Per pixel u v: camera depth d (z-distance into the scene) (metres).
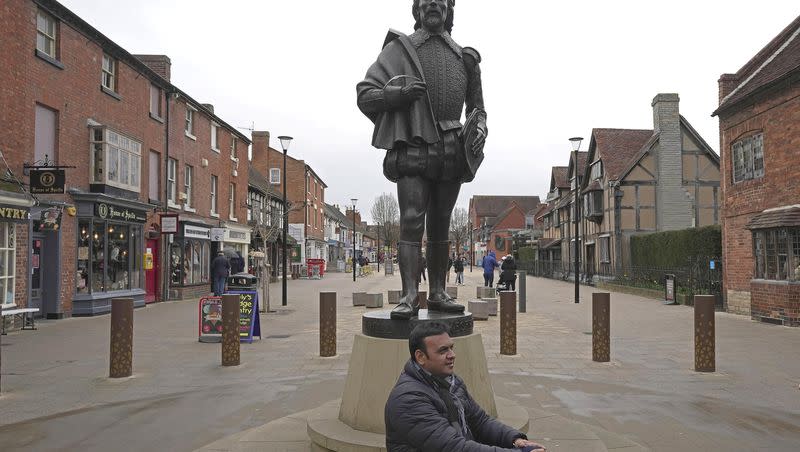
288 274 42.06
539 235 65.06
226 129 28.16
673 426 5.60
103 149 16.77
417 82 4.58
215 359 9.39
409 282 4.71
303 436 4.98
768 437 5.27
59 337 11.88
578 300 21.09
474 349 4.57
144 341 11.41
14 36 13.50
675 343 11.19
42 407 6.43
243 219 30.73
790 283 13.95
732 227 17.41
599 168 35.28
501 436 2.82
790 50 16.55
